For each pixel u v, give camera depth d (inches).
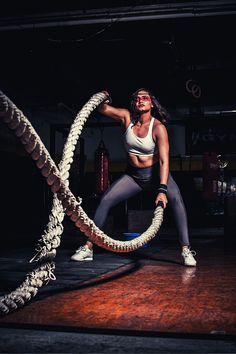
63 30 317.4
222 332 58.0
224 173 539.8
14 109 54.1
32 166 470.9
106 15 265.0
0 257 163.6
